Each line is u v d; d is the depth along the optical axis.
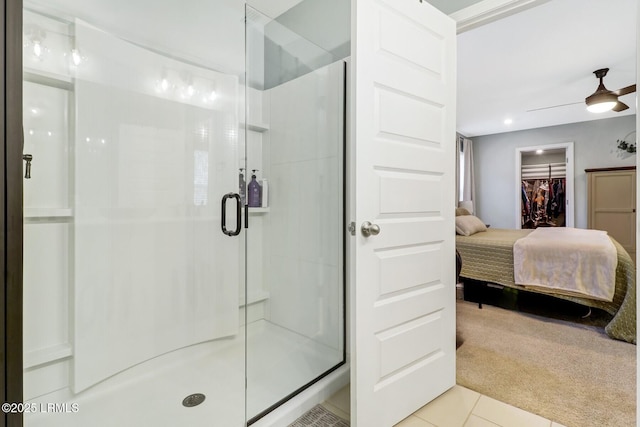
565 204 6.13
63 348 1.60
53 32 1.57
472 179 6.71
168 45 2.06
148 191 1.96
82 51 1.66
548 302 3.36
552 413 1.59
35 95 1.53
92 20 1.74
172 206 2.07
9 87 0.86
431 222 1.65
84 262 1.68
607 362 2.11
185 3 2.14
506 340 2.46
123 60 1.84
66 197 1.63
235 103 2.36
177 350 2.10
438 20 1.66
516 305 3.29
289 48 2.27
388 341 1.46
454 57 1.75
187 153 2.14
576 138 5.68
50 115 1.58
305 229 2.20
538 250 3.04
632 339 2.39
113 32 1.82
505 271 3.23
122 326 1.84
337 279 2.05
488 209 6.69
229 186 2.33
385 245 1.44
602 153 5.46
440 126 1.69
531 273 3.05
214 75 2.26
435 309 1.68
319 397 1.72
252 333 2.28
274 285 2.34
